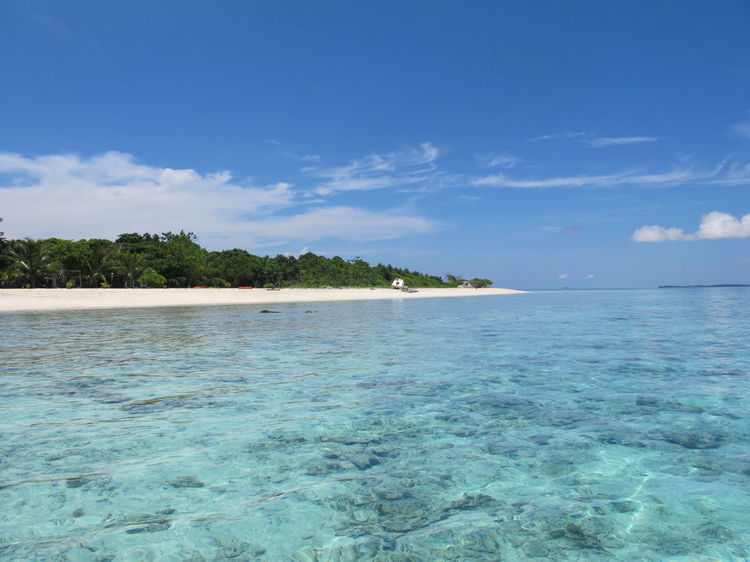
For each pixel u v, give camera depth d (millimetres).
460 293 124250
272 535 3701
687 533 3703
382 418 6875
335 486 4594
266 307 46625
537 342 16000
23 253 59812
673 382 9250
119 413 7098
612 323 24188
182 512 4074
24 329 21203
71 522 3891
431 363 11633
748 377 9703
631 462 5168
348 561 3336
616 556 3391
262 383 9258
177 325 23812
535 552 3449
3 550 3467
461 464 5148
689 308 39312
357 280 114875
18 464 5109
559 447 5660
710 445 5680
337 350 14148
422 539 3645
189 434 6133
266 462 5203
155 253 83125
